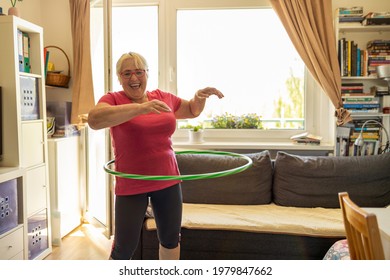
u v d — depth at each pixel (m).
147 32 3.37
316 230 2.19
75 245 3.02
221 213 2.47
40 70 2.77
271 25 3.25
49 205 2.87
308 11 2.96
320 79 2.97
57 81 3.25
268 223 2.26
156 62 3.38
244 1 3.21
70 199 3.33
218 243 2.28
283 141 3.31
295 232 2.21
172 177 1.67
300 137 3.12
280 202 2.67
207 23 3.29
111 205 3.00
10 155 2.48
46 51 3.14
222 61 3.31
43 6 3.45
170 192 1.87
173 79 3.34
